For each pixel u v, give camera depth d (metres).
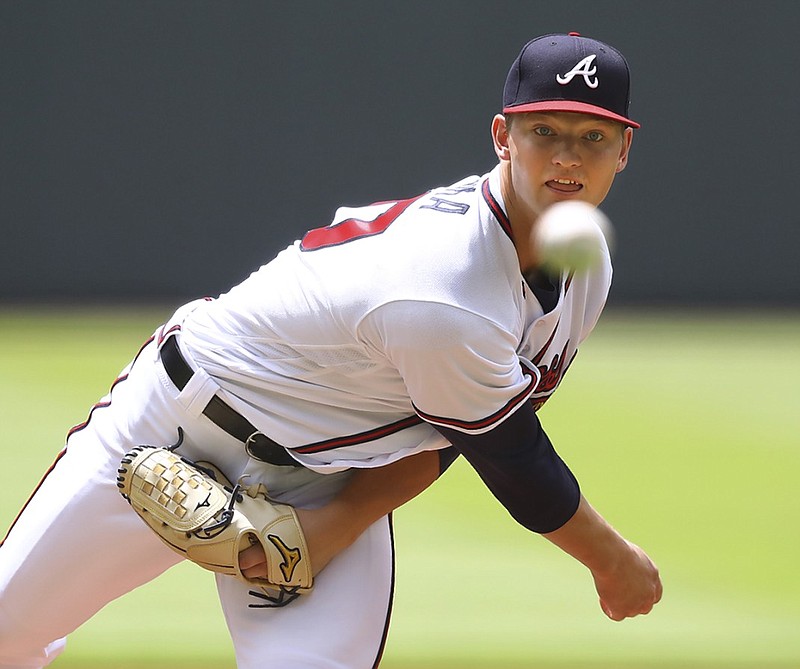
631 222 41.75
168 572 15.27
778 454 22.67
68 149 40.91
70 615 8.68
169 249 41.53
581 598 14.36
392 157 41.66
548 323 7.74
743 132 41.56
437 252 7.18
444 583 14.88
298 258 7.97
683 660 12.16
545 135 6.99
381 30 41.19
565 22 41.06
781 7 41.00
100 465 8.48
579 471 21.22
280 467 8.34
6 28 40.31
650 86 41.22
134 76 40.81
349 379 7.82
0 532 16.09
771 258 42.12
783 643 12.75
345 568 8.34
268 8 40.91
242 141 41.34
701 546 16.75
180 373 8.21
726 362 32.78
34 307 40.75
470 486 20.00
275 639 8.12
